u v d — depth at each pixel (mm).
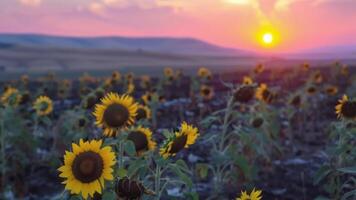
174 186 7902
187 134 4703
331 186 7258
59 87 23406
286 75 27703
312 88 14914
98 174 3980
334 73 27547
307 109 15578
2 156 8914
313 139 13266
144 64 183625
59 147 9547
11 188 8898
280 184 9039
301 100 13281
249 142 7898
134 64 182750
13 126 9281
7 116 9180
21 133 9445
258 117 9023
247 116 8680
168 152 4699
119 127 4910
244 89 7848
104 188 4402
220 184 7805
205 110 16438
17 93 10750
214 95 22250
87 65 176875
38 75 82875
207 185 8648
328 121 15727
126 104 4910
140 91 23203
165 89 25406
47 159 10188
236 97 7883
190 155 10547
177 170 5023
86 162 3959
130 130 5328
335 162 7652
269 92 10367
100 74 79375
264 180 9273
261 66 23172
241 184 8352
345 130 7242
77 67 167250
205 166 7746
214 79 31641
